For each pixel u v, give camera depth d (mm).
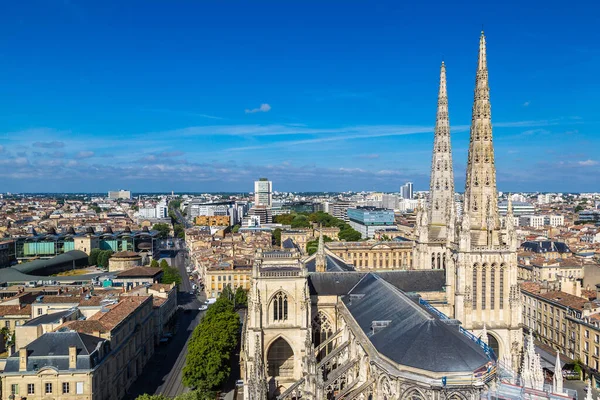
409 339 86750
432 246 154125
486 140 124250
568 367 161000
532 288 197375
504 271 126312
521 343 126875
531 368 95188
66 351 118375
